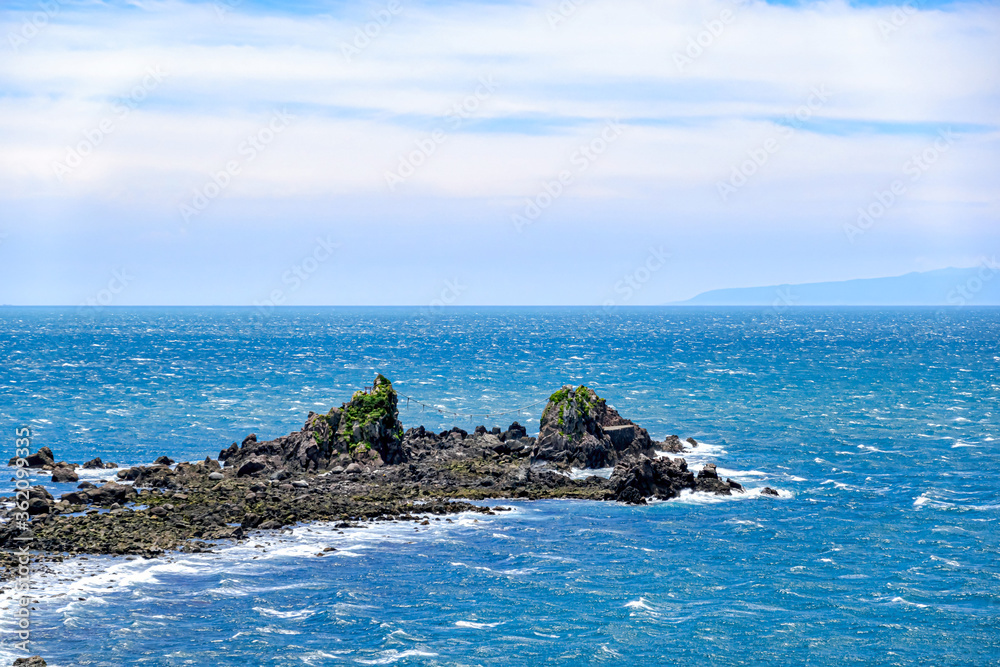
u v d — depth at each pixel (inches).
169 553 2050.9
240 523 2299.5
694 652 1641.2
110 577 1884.8
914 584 1968.5
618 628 1733.5
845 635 1713.8
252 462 2775.6
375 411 2955.2
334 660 1576.0
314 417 2982.3
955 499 2709.2
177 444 3619.6
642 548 2197.3
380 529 2303.2
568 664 1588.3
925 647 1663.4
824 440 3757.4
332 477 2726.4
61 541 2055.9
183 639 1624.0
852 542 2258.9
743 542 2251.5
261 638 1643.7
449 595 1873.8
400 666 1562.5
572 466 2940.5
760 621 1772.9
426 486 2696.9
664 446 3420.3
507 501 2615.7
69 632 1620.3
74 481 2770.7
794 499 2699.3
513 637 1688.0
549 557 2118.6
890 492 2797.7
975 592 1919.3
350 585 1907.0
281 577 1941.4
